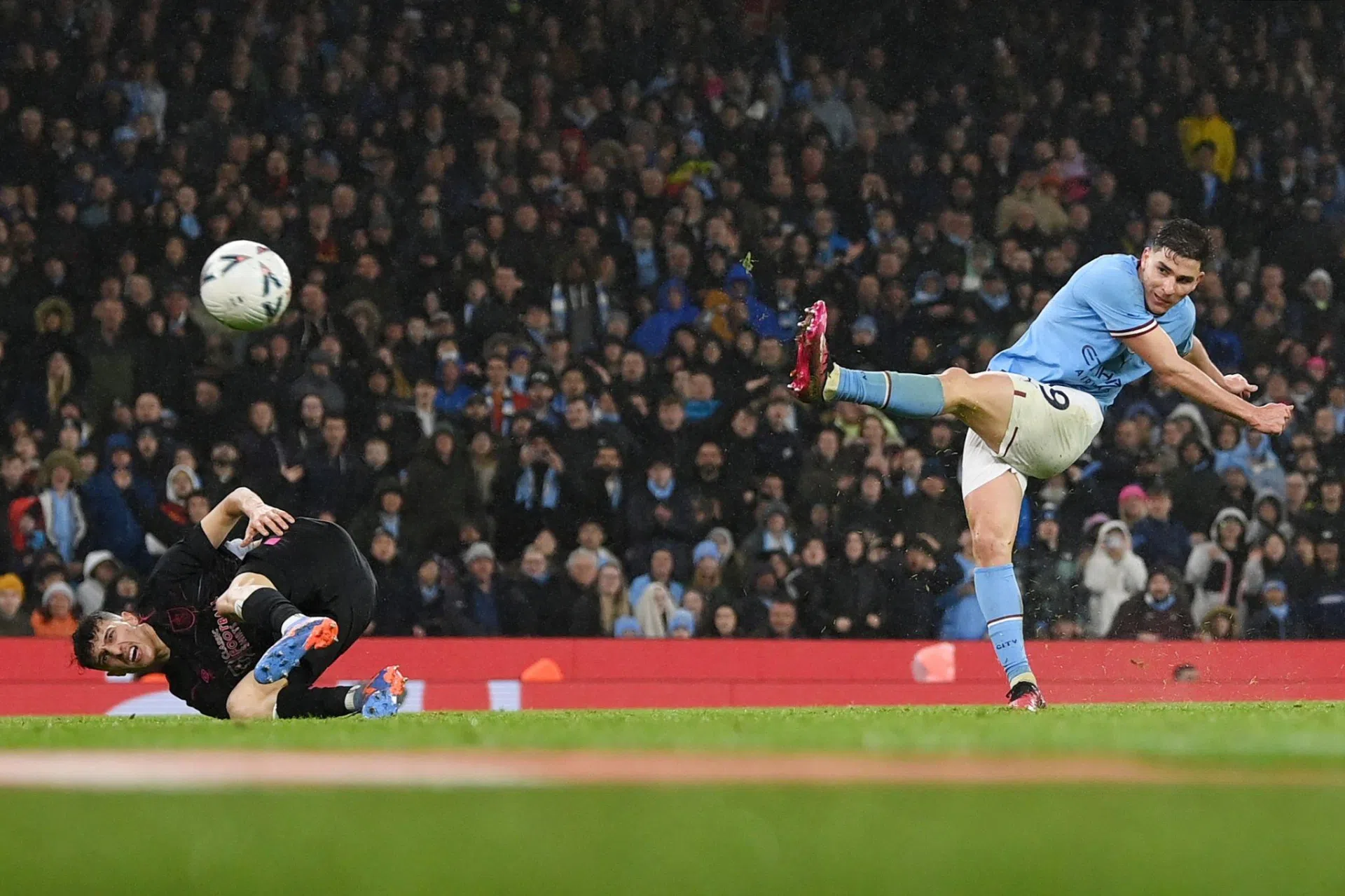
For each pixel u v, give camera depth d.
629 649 44.47
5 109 51.88
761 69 59.81
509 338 51.84
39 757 10.15
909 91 61.03
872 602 47.44
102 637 20.78
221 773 8.25
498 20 57.97
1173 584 48.94
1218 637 49.59
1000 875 4.81
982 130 60.94
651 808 6.38
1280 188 62.31
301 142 54.47
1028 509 50.44
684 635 46.53
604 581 46.25
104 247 50.72
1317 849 5.31
